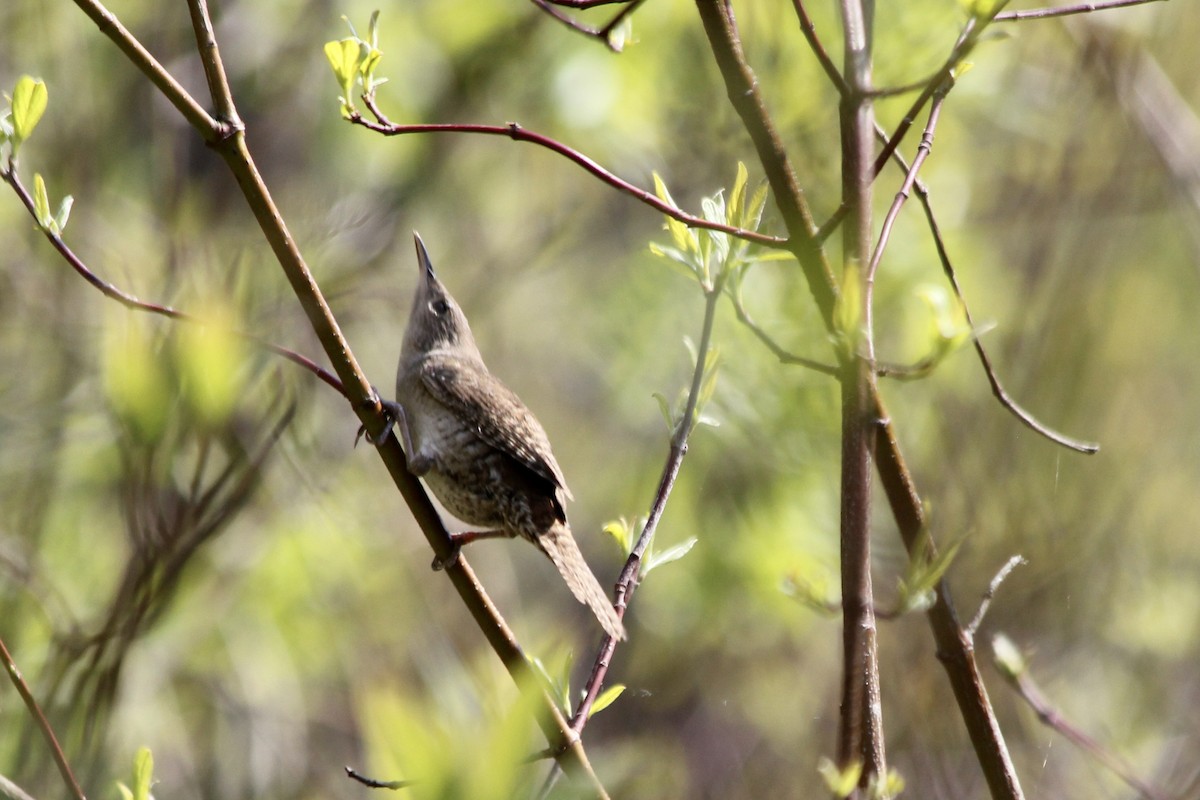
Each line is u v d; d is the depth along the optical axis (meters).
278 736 13.15
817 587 4.71
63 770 5.06
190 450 6.58
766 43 11.75
